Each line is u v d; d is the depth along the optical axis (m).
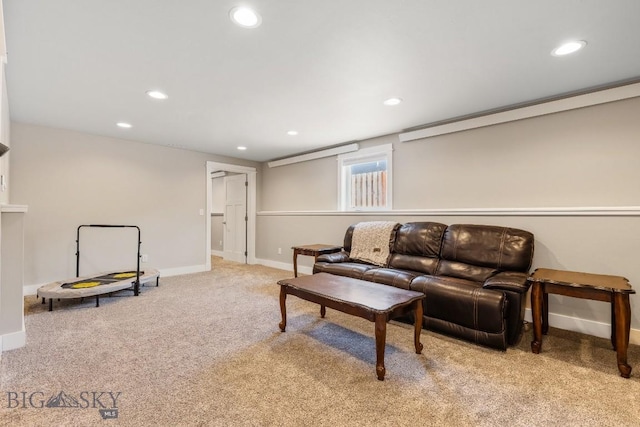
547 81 2.56
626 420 1.50
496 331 2.24
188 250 5.17
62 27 1.82
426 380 1.85
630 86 2.49
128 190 4.52
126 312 3.09
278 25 1.82
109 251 4.36
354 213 4.49
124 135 4.27
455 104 3.09
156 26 1.82
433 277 2.75
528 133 3.04
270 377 1.87
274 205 6.07
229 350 2.24
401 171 4.08
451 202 3.60
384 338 1.86
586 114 2.73
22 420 1.47
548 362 2.09
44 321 2.81
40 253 3.81
